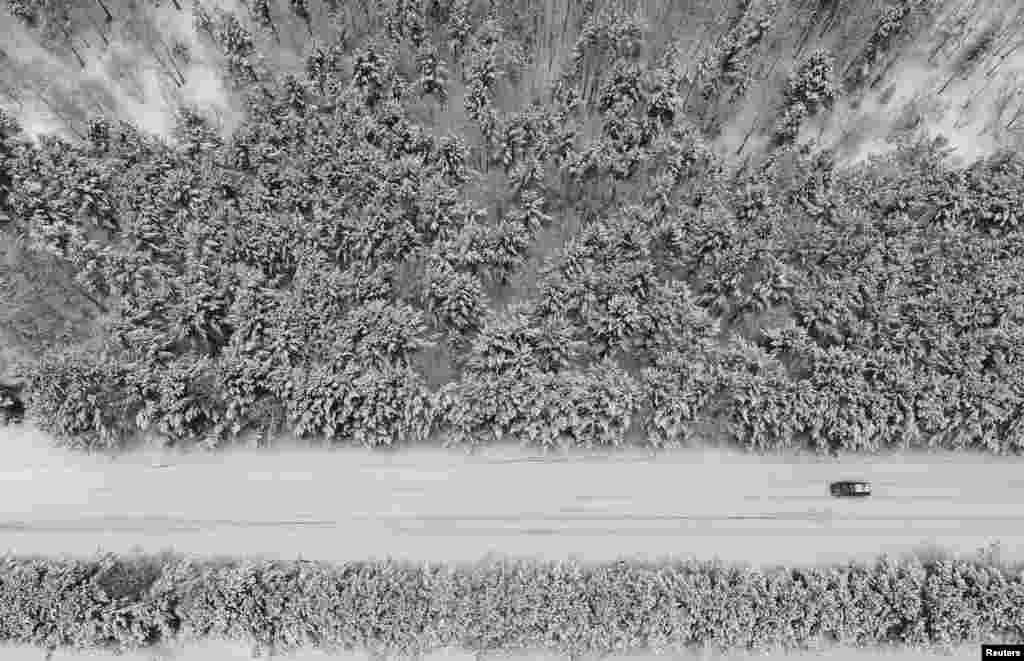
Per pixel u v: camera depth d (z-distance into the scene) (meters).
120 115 67.88
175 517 56.19
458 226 62.47
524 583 51.81
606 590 51.59
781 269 60.03
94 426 55.22
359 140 63.59
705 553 56.44
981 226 63.78
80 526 55.72
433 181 61.66
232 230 59.66
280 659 52.25
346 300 58.78
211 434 56.28
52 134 63.88
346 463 57.66
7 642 51.62
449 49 69.56
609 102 67.38
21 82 67.75
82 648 51.84
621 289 58.72
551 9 71.81
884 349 58.03
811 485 58.31
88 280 59.28
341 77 68.44
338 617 50.44
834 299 58.84
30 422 57.75
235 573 51.56
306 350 57.16
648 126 64.94
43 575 52.09
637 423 58.28
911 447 59.22
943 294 59.19
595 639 50.75
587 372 58.84
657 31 72.44
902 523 57.94
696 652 53.22
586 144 67.56
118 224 62.03
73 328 59.81
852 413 56.03
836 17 71.69
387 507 56.78
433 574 53.03
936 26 71.56
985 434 57.28
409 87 67.94
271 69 69.88
